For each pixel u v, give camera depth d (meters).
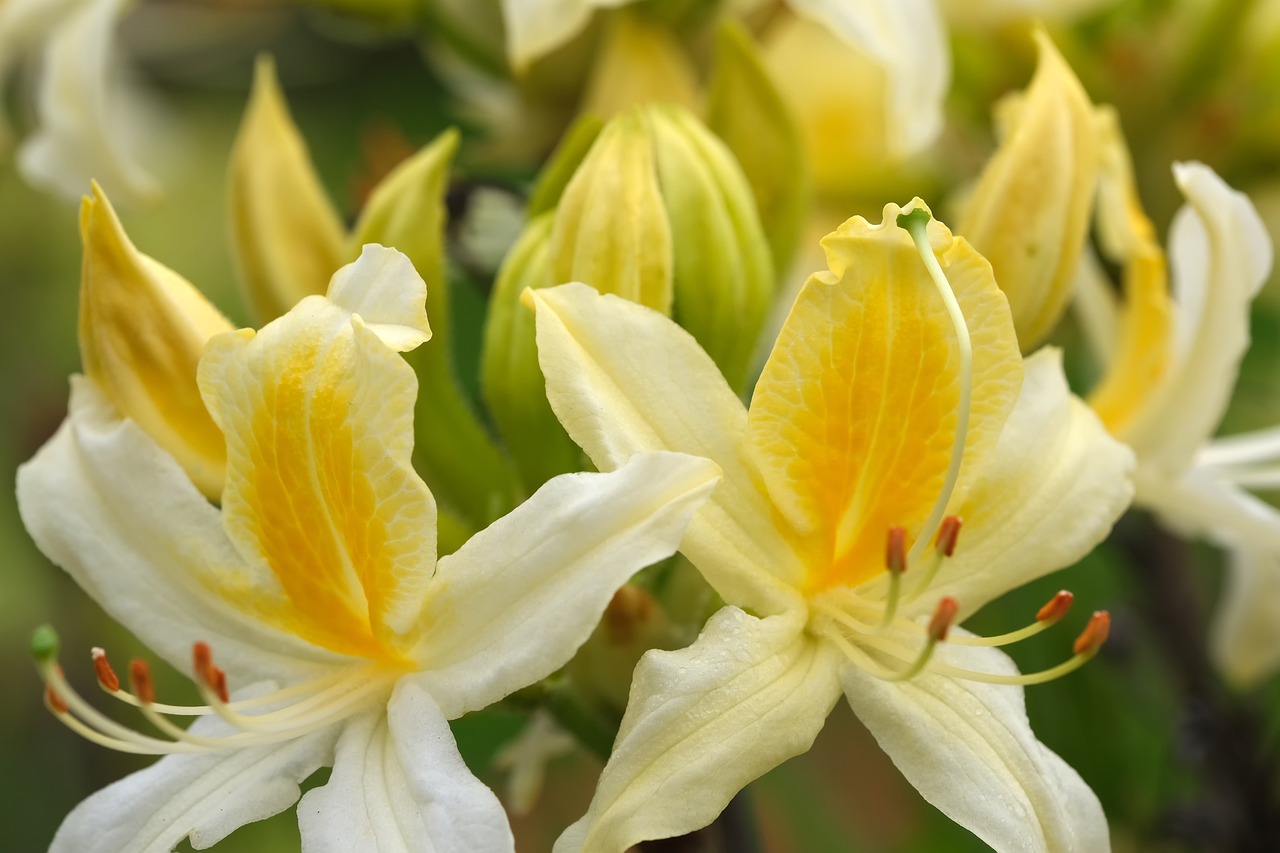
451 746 0.23
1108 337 0.29
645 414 0.23
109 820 0.24
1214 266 0.26
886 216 0.23
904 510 0.24
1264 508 0.27
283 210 0.27
